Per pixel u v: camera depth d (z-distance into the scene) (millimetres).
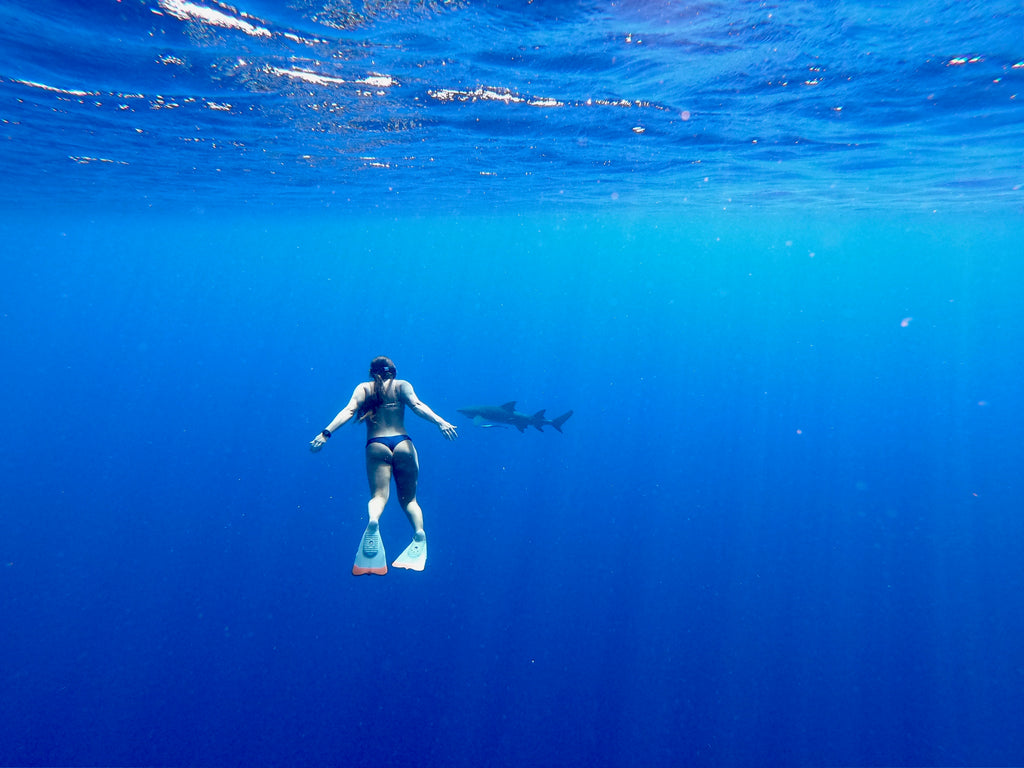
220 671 15766
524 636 17656
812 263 64000
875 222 31062
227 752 13297
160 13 6055
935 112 9258
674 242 47531
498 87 8805
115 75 8289
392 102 9766
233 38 6750
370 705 14922
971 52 6578
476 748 13688
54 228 36062
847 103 8922
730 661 16672
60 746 13195
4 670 15320
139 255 57062
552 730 14195
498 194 23516
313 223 36094
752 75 7711
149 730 13758
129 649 16406
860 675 16219
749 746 13688
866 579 22031
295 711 14586
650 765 13172
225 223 35000
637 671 16219
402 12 5859
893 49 6539
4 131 11992
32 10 5969
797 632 18188
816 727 14266
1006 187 18344
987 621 19062
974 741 13906
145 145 13484
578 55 7125
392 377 5184
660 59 7168
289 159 15562
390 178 19266
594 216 31844
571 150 13852
